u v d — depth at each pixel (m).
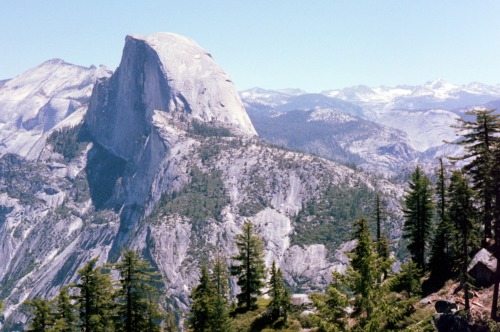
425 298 55.91
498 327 43.34
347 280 27.88
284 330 64.88
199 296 67.00
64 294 52.00
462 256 53.97
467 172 54.09
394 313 26.95
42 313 50.59
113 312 51.47
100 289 50.81
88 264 50.97
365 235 28.14
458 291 53.91
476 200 53.62
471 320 45.12
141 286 50.22
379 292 27.11
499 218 45.91
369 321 26.17
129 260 50.03
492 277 52.16
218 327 57.31
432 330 29.48
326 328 26.52
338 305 27.27
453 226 58.69
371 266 27.00
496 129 52.72
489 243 58.72
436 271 62.94
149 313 51.41
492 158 46.12
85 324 50.31
